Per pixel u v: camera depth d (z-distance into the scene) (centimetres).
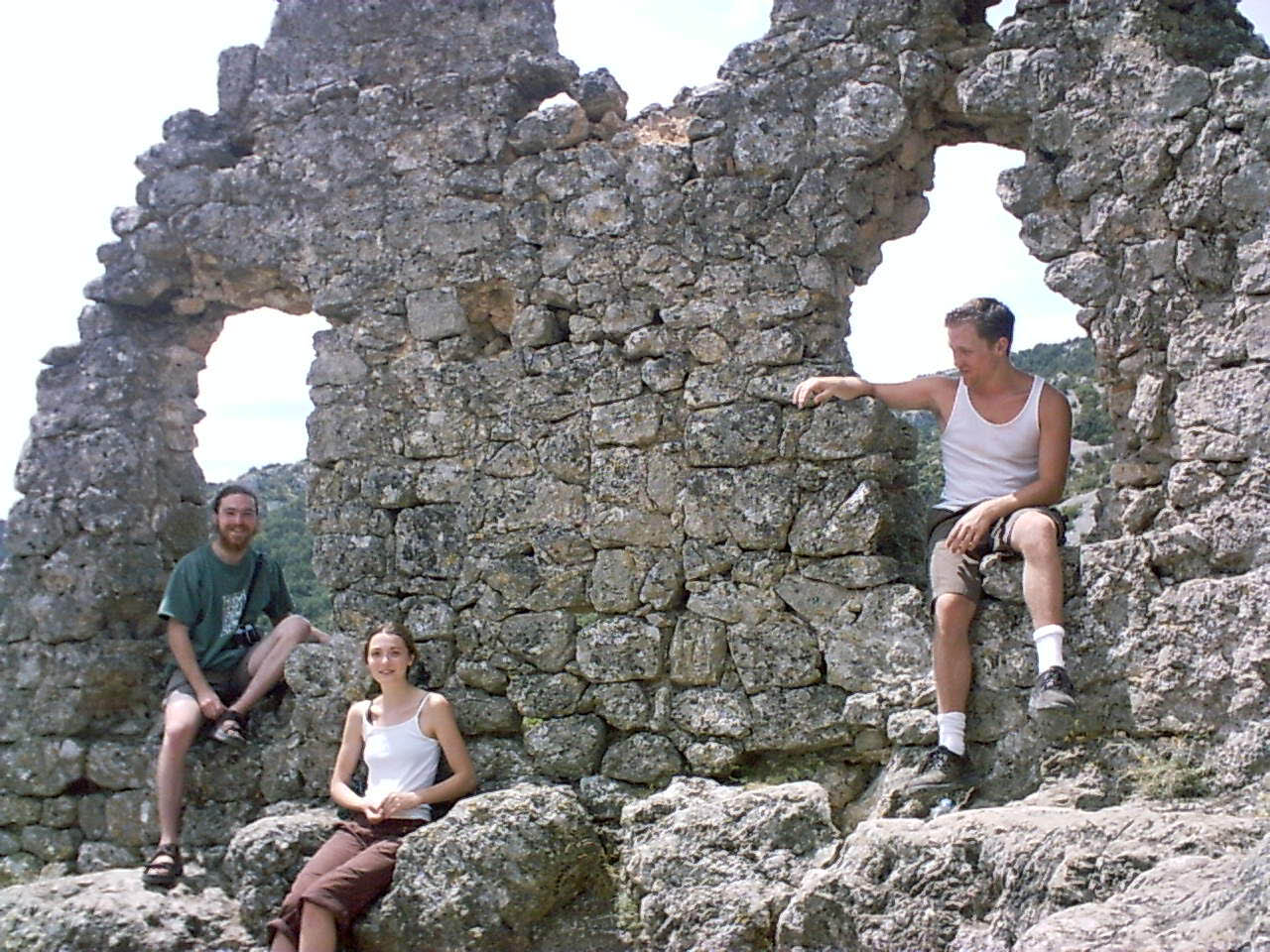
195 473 921
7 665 852
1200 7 690
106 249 878
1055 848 508
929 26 723
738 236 737
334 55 850
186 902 691
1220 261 650
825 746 688
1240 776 587
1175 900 445
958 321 651
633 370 747
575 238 772
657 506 734
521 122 793
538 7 819
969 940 514
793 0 746
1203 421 639
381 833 675
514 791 659
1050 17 698
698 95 751
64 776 822
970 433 659
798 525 702
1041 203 692
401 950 641
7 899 694
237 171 855
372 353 810
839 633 688
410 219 812
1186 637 609
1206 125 653
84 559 848
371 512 795
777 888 597
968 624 639
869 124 721
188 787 783
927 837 541
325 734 765
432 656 769
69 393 873
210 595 805
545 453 761
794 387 712
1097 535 676
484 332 812
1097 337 673
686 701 715
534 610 751
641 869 627
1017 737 628
